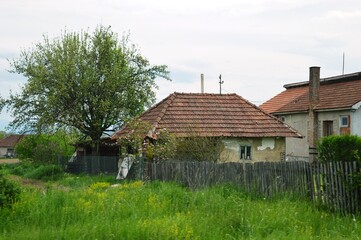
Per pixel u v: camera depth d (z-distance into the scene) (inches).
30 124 1606.8
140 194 561.3
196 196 541.6
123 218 444.8
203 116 1062.4
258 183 645.3
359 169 527.2
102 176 1251.8
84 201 502.9
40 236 362.0
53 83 1599.4
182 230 378.6
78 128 1617.9
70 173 1499.8
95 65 1646.2
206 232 386.9
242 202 528.4
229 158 1022.4
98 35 1654.8
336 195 542.0
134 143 973.8
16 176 1581.0
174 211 490.9
